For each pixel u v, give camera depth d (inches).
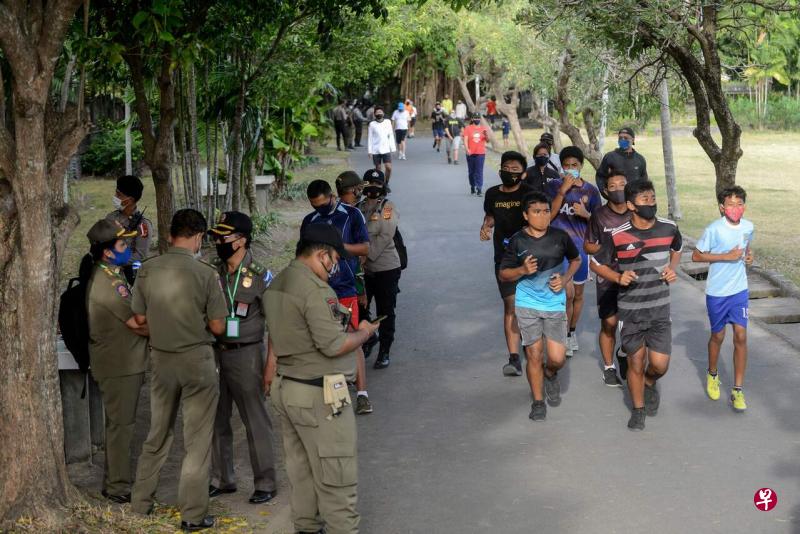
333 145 1565.0
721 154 506.3
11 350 226.2
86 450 284.4
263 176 809.5
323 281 221.6
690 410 316.5
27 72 212.4
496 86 1295.5
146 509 243.6
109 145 1146.0
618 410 318.3
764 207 804.6
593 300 473.7
